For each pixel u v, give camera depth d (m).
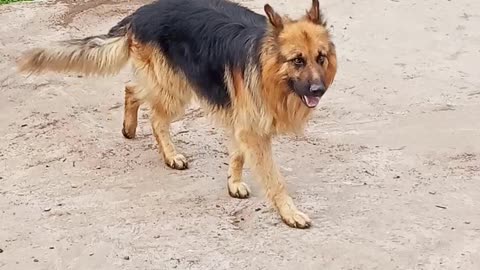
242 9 3.99
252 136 3.76
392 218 3.78
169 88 4.07
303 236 3.68
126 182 4.07
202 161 4.23
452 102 4.78
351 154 4.27
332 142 4.39
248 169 4.17
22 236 3.71
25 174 4.12
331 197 3.93
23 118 4.59
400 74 5.10
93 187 4.03
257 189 4.02
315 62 3.56
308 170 4.14
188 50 3.94
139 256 3.60
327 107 4.73
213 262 3.56
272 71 3.59
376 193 3.95
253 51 3.66
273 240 3.67
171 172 4.14
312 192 3.97
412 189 3.98
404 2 6.18
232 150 3.90
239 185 3.96
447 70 5.15
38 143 4.36
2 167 4.18
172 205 3.90
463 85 4.97
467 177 4.07
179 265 3.55
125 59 4.22
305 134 4.46
